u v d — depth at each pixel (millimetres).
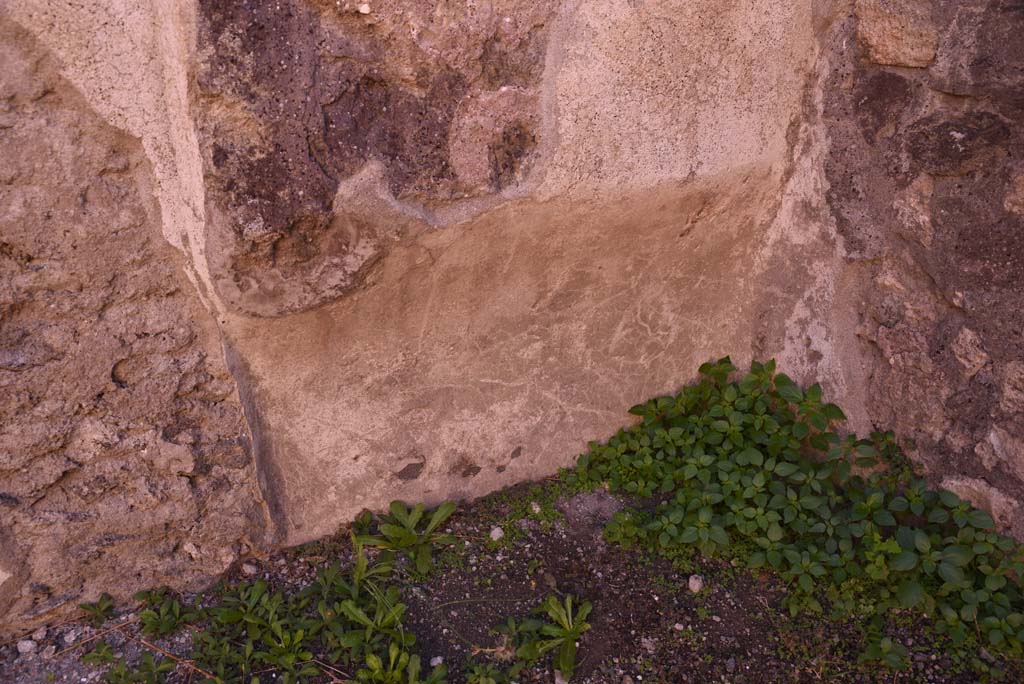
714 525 2623
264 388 2377
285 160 1997
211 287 2098
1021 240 2344
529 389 2779
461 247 2354
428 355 2551
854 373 2814
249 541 2496
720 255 2828
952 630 2371
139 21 1935
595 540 2725
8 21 1854
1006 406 2434
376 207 2119
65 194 2025
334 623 2312
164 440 2326
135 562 2393
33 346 2117
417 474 2689
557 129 2352
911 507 2580
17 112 1937
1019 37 2252
